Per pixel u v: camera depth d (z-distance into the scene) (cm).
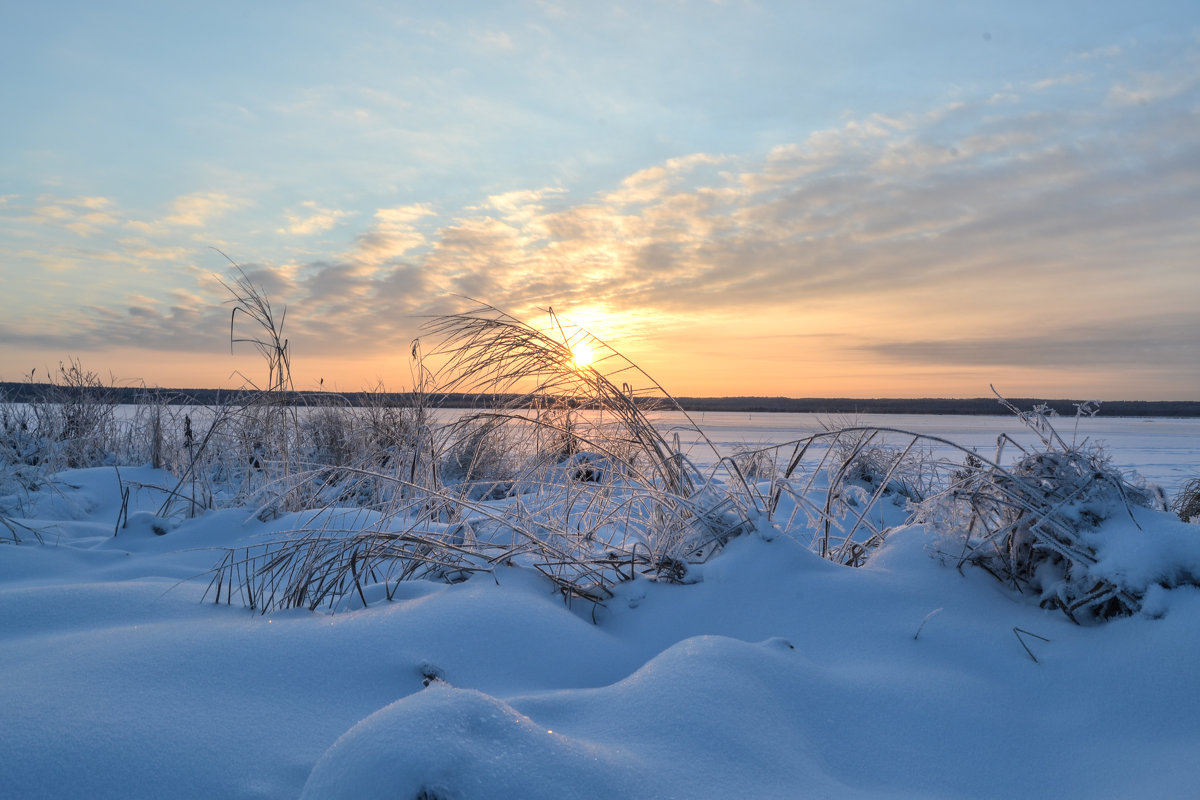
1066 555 256
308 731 171
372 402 683
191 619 239
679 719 170
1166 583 229
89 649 198
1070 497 268
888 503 521
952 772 176
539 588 283
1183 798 156
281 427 528
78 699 168
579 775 137
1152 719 192
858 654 234
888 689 204
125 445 775
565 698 185
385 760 129
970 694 205
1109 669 214
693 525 320
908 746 184
